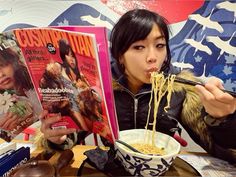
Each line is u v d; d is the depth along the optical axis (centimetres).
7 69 62
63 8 135
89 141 111
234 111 63
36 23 138
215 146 77
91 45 47
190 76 114
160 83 74
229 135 68
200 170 70
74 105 64
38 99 67
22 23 139
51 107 68
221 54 134
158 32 82
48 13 137
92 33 50
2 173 57
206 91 61
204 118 72
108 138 62
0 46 58
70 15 136
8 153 63
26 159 67
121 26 84
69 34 49
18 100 67
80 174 63
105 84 51
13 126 70
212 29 132
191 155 80
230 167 72
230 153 73
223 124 66
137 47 82
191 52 135
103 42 49
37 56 58
